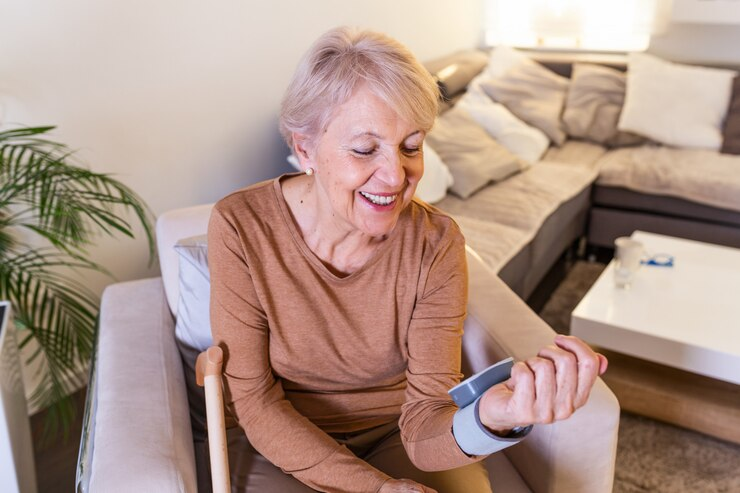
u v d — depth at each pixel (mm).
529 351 1192
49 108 1800
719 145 3174
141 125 2064
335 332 1104
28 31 1709
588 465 1118
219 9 2238
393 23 3248
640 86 3352
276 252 1081
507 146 3146
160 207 2201
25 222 1806
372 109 913
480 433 851
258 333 1076
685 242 2430
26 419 1531
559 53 4074
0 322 1389
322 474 1016
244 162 2514
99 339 1324
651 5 3729
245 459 1131
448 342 1088
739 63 3639
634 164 2996
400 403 1197
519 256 2270
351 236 1062
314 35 2725
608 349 2074
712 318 1883
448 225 1135
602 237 3043
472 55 3795
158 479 952
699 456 1826
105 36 1896
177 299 1404
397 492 954
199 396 1309
